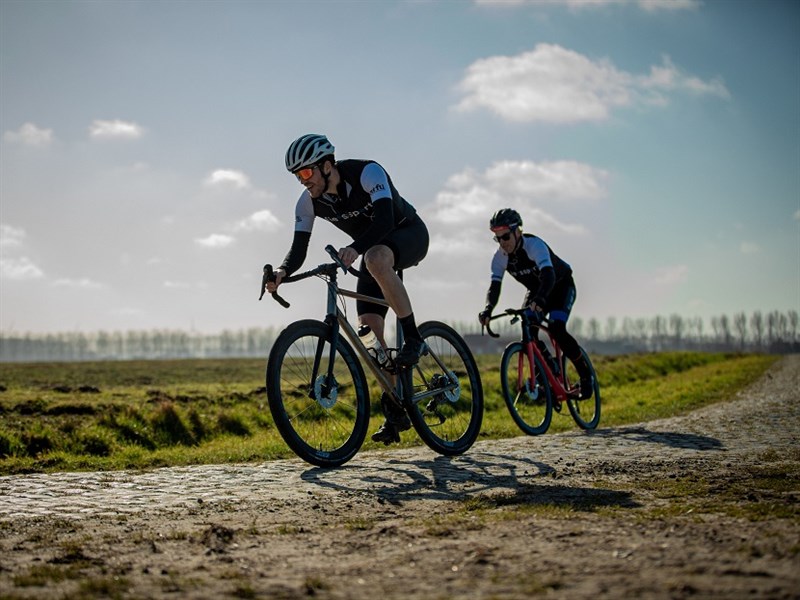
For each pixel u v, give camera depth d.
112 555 2.66
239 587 2.16
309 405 5.45
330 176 4.77
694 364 27.77
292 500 3.76
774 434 6.33
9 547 2.87
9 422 8.88
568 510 3.08
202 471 4.96
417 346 4.96
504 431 7.52
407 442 6.58
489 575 2.16
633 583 1.97
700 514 2.91
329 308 4.86
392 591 2.08
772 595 1.80
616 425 8.41
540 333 7.94
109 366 39.72
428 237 5.29
